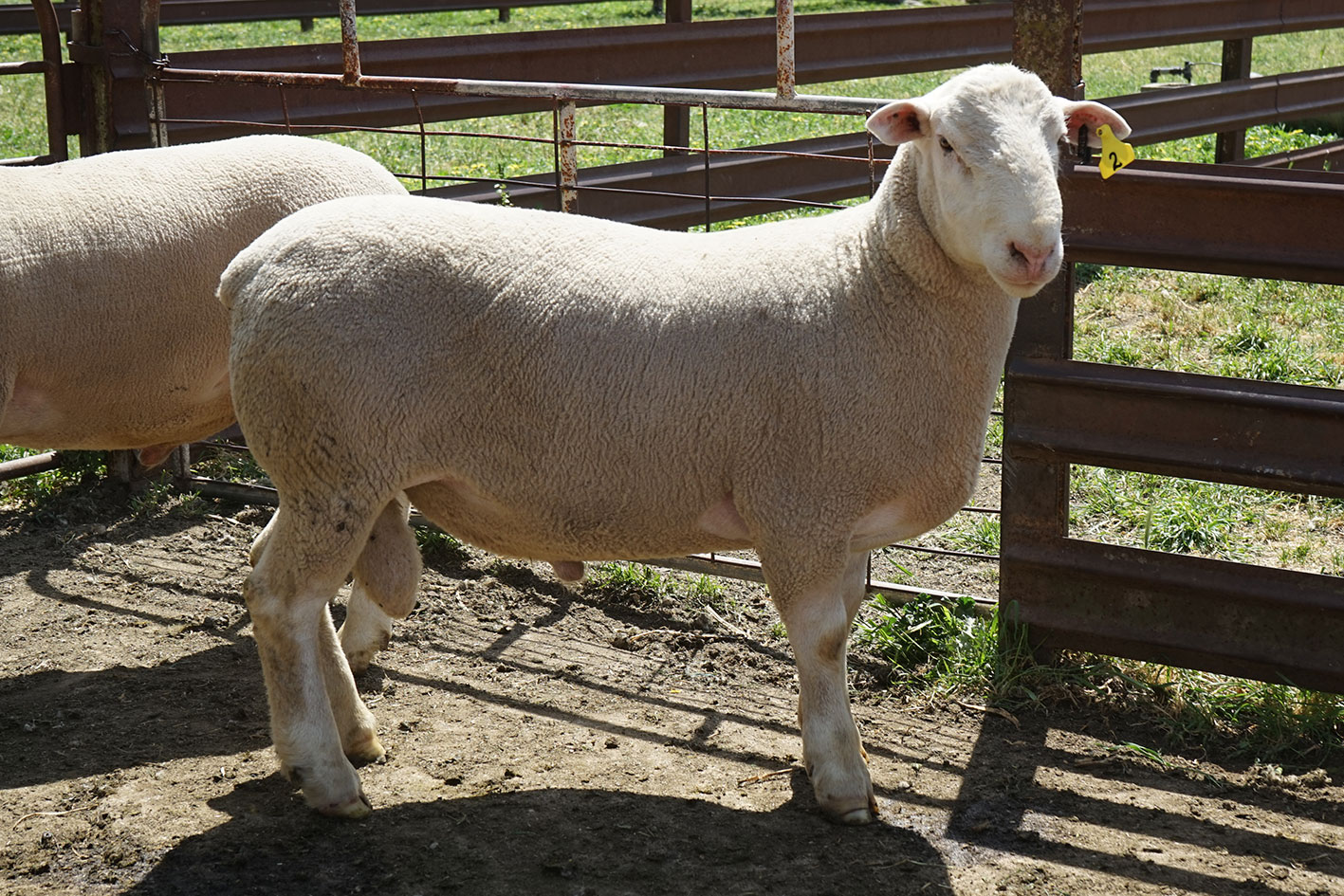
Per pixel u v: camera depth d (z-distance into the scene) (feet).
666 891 10.89
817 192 28.78
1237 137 37.27
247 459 21.49
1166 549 17.81
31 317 13.87
